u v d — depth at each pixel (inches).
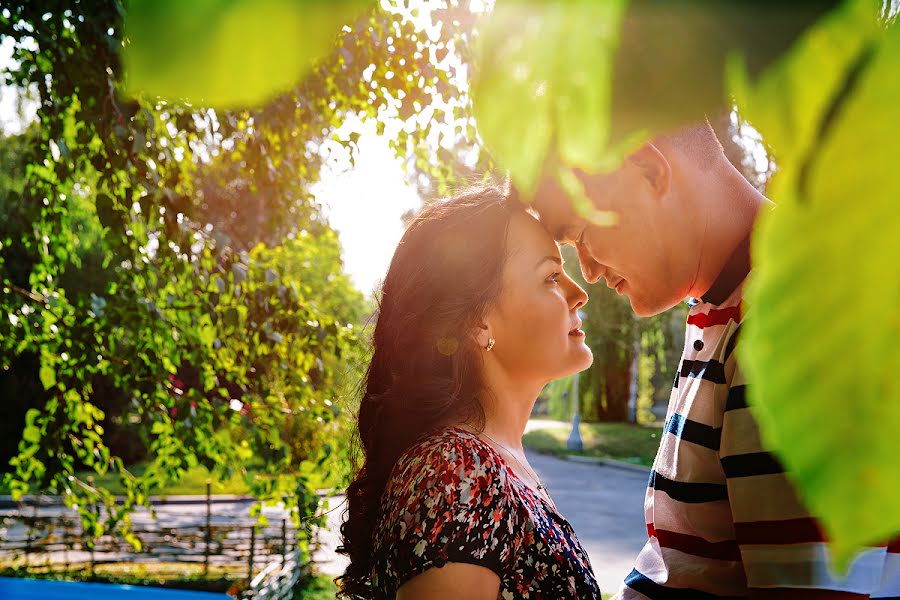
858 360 5.0
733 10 5.7
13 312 176.7
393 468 59.4
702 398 57.1
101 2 139.6
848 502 4.8
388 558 55.3
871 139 5.2
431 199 75.2
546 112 6.0
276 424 194.4
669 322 683.4
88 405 193.5
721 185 59.6
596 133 5.9
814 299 5.1
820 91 5.6
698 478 57.3
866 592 38.3
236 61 5.7
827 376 5.0
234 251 195.0
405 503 55.1
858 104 5.3
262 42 5.7
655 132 5.9
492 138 6.2
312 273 267.6
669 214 58.7
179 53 5.7
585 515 535.8
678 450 58.8
